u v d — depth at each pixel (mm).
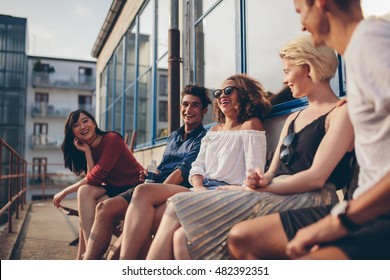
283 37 2605
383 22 985
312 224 1129
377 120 980
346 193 1562
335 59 1682
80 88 35594
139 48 6727
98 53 11758
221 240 1484
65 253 3545
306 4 1136
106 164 2791
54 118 35125
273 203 1484
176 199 1544
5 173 14570
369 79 955
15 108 26125
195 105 2861
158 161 5355
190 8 4270
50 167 33531
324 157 1428
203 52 3969
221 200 1529
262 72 2852
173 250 1560
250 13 3062
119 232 2686
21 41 26219
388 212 981
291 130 1754
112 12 8516
